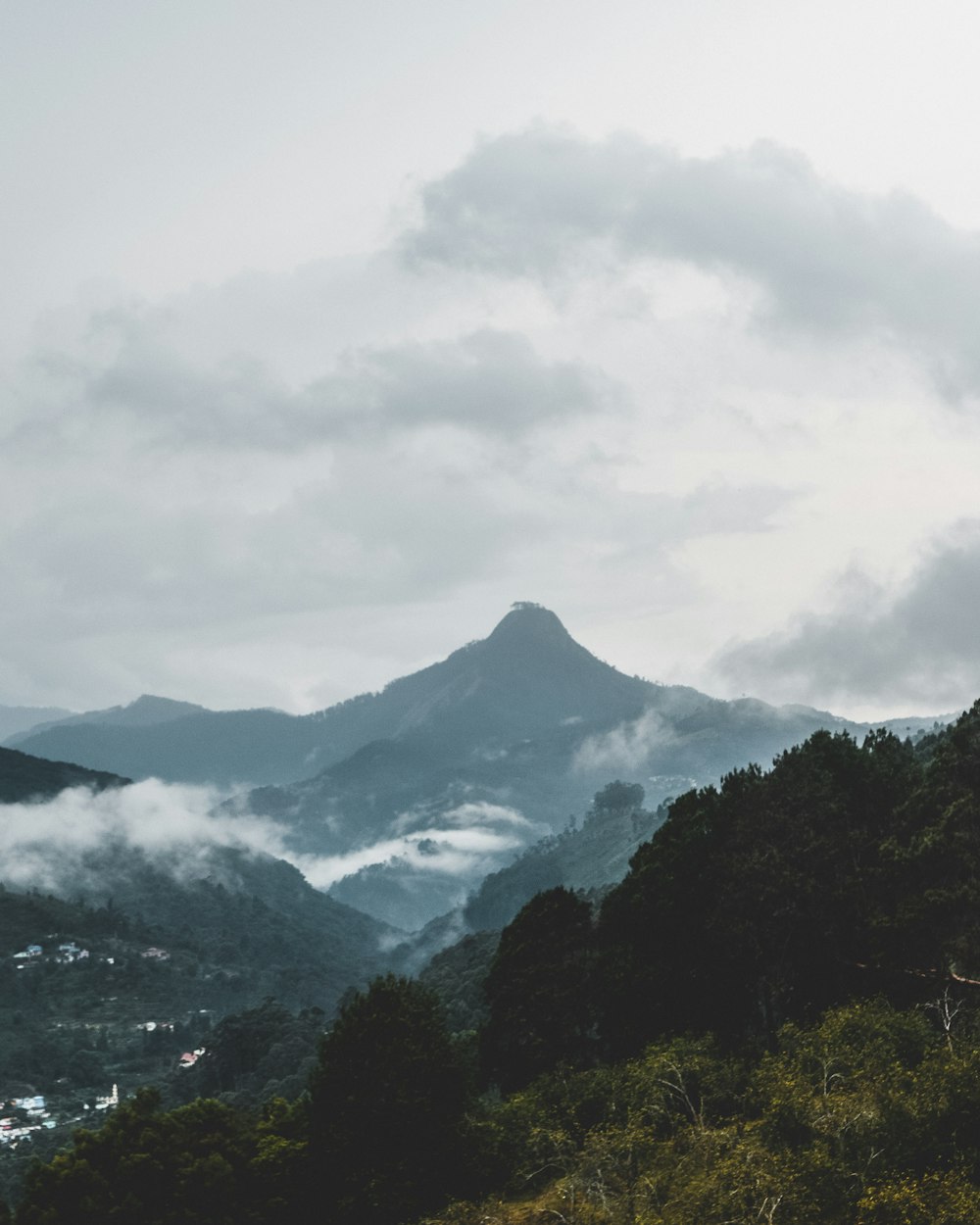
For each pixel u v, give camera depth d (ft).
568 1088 178.50
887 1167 131.85
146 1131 173.37
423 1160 164.66
